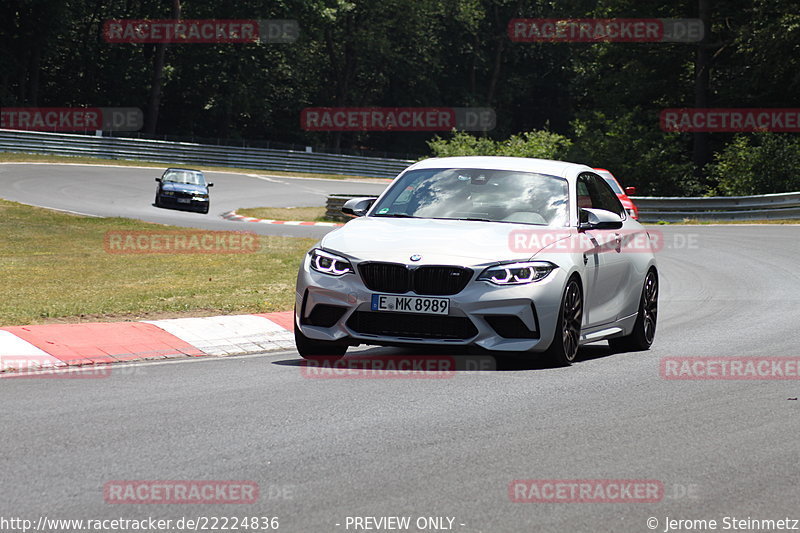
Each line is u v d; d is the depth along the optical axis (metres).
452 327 30.52
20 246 78.44
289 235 96.06
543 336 31.09
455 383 29.25
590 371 31.88
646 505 17.69
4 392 27.23
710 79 194.25
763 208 126.31
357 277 31.14
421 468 19.89
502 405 26.11
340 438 22.28
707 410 26.00
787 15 162.50
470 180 35.69
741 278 65.44
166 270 61.12
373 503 17.56
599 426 23.86
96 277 57.44
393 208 35.09
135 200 150.38
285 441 21.94
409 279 30.70
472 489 18.47
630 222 39.72
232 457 20.53
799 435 23.36
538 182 35.47
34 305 44.31
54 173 183.75
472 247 31.27
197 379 29.89
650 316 39.06
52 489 18.08
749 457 21.22
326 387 28.47
